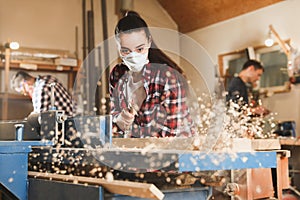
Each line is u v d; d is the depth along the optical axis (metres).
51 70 5.64
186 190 1.54
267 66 5.52
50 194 1.51
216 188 1.68
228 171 1.64
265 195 1.71
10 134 2.03
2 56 5.41
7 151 1.55
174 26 6.88
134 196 1.33
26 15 5.73
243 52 5.84
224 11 6.02
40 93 3.65
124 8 6.21
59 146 1.76
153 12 6.66
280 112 5.36
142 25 2.02
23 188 1.59
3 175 1.55
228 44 6.07
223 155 1.44
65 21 5.95
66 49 5.92
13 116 5.33
